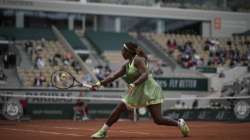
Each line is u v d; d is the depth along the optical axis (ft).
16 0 107.14
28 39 103.60
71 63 95.14
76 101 77.30
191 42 114.21
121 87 88.38
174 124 27.96
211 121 69.77
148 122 67.36
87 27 116.26
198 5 123.03
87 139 26.78
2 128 44.11
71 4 111.86
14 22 109.81
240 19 123.24
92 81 88.12
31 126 49.78
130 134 32.22
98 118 80.07
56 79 28.78
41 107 76.79
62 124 56.90
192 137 28.27
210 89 95.50
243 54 112.16
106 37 111.24
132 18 118.42
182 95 92.84
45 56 96.78
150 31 120.57
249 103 67.62
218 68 101.86
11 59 93.50
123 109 27.32
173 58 106.11
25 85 86.17
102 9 114.01
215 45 113.80
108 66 98.48
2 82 86.43
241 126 49.34
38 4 109.09
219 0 124.67
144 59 26.89
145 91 26.99
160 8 118.83
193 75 98.53
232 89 93.71
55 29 108.99
